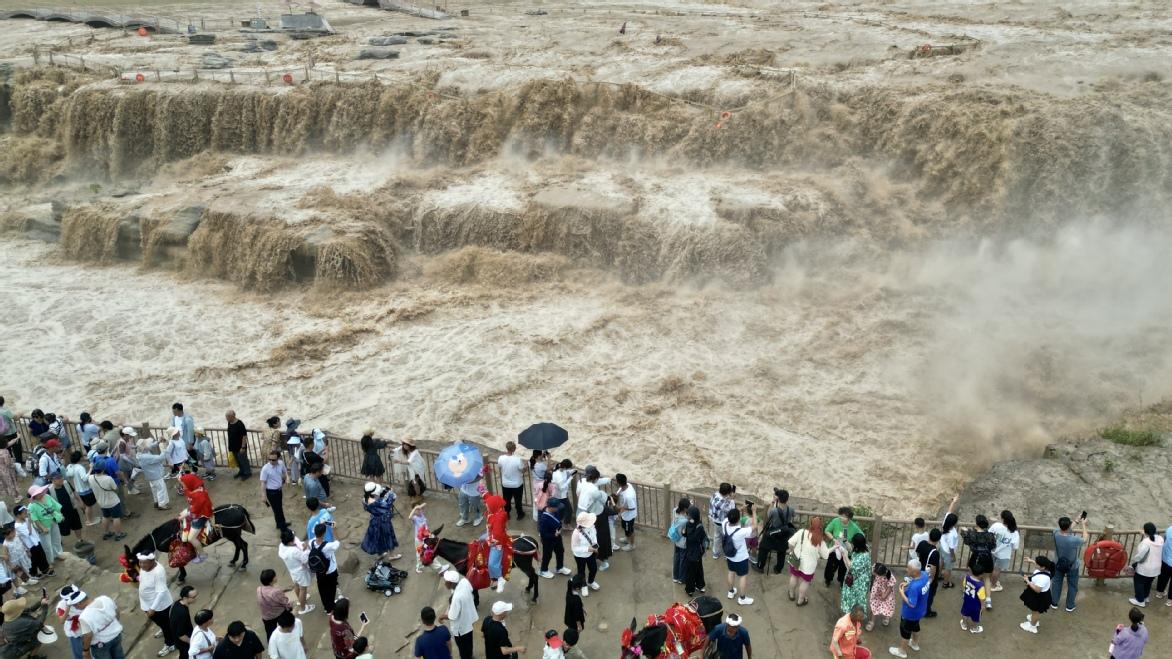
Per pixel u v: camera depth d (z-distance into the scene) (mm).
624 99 43656
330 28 66688
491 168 42500
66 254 39750
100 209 39625
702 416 26297
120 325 32625
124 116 47781
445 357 29938
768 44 54219
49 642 14594
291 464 19547
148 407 27109
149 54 59562
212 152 47156
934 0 69375
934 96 39812
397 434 25500
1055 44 47688
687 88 44906
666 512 17047
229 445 19906
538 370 29000
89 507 18281
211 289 35938
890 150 39125
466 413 26594
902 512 21578
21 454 20844
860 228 36312
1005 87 40781
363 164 44500
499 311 33250
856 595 14062
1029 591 14211
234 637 12344
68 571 16516
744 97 42969
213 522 16281
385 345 30891
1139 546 14578
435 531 17469
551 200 37094
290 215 36844
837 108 40844
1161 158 34844
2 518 16438
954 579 15773
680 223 35062
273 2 86188
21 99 51844
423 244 38000
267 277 35188
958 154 37000
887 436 24969
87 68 54344
